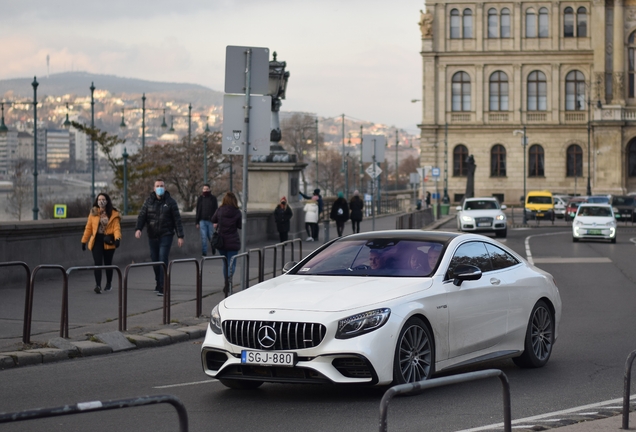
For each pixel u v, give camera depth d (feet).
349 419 25.38
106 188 214.28
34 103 143.23
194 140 257.34
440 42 297.94
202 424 24.94
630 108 283.79
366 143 95.50
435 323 29.09
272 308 27.40
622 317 50.16
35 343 37.65
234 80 48.37
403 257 31.24
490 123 297.12
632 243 122.83
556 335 36.24
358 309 27.02
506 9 296.10
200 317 47.26
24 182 276.00
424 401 27.91
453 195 299.58
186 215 87.25
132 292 57.41
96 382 31.53
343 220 121.60
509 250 35.47
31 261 59.62
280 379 26.96
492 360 33.71
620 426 23.40
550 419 25.08
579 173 295.07
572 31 294.05
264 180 113.80
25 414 13.50
